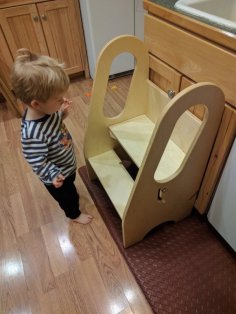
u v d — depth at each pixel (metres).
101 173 1.22
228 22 0.74
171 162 1.06
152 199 0.96
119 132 1.24
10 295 1.01
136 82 1.19
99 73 1.04
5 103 2.06
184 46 0.88
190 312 0.93
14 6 1.73
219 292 0.98
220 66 0.76
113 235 1.17
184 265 1.06
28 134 0.80
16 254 1.13
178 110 0.69
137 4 1.95
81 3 1.89
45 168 0.85
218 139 0.88
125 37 1.00
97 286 1.02
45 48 2.03
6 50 1.89
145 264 1.06
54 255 1.12
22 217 1.27
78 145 1.65
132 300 0.97
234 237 1.00
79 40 2.12
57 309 0.96
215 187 1.01
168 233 1.18
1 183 1.44
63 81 0.78
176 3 0.91
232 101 0.77
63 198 1.07
